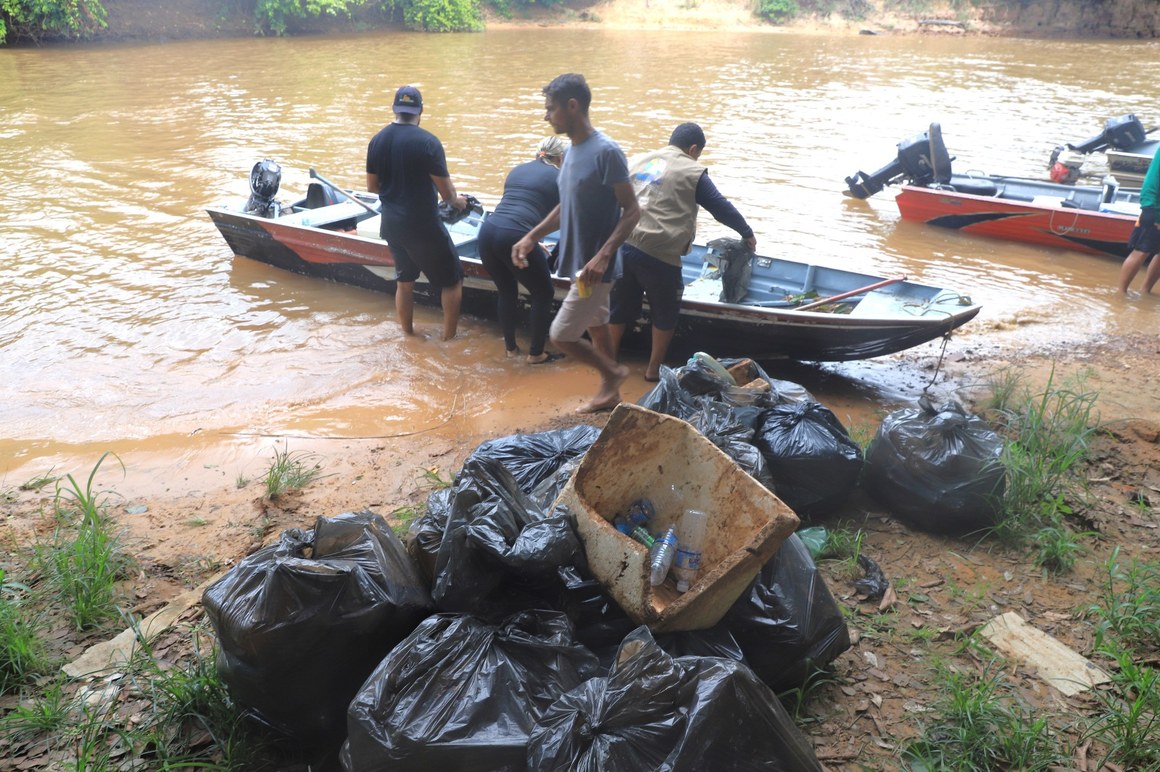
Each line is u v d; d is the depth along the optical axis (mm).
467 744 2420
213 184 11148
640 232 5570
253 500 4656
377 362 6555
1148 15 31234
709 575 2863
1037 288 8367
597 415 5660
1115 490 4590
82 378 6277
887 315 6129
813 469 4086
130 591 3832
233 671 2824
